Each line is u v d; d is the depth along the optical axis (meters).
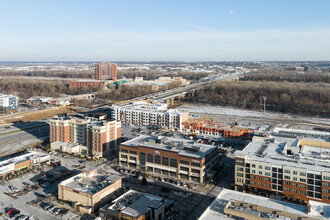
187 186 142.25
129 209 106.31
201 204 125.12
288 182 123.44
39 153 175.62
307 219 86.88
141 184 144.62
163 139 172.62
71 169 162.50
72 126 196.75
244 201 101.62
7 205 121.06
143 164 163.25
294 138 169.12
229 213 91.75
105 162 174.88
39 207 120.31
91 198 116.06
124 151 168.38
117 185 130.62
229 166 170.25
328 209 94.12
